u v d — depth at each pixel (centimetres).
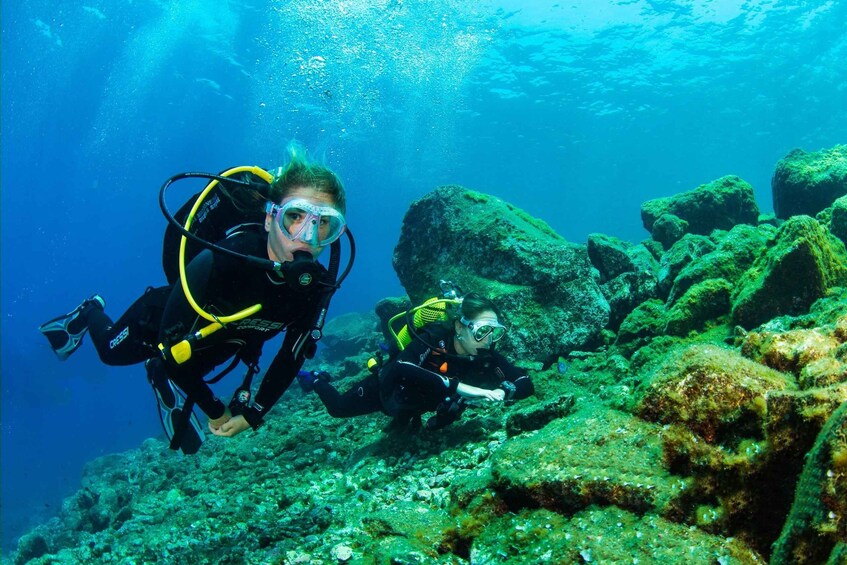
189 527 398
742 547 182
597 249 647
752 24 2856
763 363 247
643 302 562
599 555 193
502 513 254
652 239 762
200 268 229
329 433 549
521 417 370
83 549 446
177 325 233
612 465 225
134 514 515
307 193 237
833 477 140
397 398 438
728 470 194
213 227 270
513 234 570
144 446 989
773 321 356
